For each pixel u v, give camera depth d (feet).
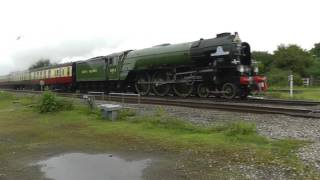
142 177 22.75
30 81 179.93
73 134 38.22
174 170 23.97
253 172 22.93
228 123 38.55
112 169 24.67
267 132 34.91
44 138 36.50
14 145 33.40
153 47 88.53
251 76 68.13
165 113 49.70
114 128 40.83
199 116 46.65
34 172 24.39
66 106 59.00
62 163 26.48
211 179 21.93
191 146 30.50
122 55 98.58
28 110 62.39
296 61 205.77
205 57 73.41
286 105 57.16
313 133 33.68
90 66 115.85
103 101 74.02
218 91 71.72
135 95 80.59
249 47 70.74
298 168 23.21
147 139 34.19
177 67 80.53
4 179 23.03
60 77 140.05
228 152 27.96
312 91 107.45
